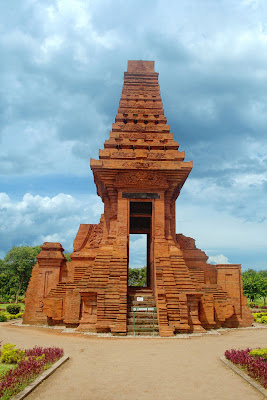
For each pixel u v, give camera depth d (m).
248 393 10.21
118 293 22.61
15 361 13.38
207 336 20.86
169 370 12.60
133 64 33.81
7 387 9.87
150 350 16.17
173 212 28.95
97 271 23.83
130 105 31.09
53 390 10.37
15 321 33.59
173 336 20.47
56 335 21.14
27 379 10.89
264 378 10.86
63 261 30.83
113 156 27.27
